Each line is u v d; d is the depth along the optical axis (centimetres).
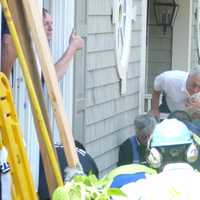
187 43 2006
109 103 1370
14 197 612
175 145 583
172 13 1991
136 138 1184
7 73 761
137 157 1170
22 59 579
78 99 1190
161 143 584
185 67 2012
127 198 517
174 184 526
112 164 1402
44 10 891
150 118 1155
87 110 1245
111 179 534
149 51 2025
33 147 890
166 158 585
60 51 1027
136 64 1544
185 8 1997
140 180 538
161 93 1437
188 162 586
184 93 1368
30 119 891
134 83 1535
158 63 2025
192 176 537
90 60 1248
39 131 587
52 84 576
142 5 1562
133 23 1507
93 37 1258
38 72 625
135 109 1550
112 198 518
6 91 618
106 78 1341
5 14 575
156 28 2012
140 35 1562
